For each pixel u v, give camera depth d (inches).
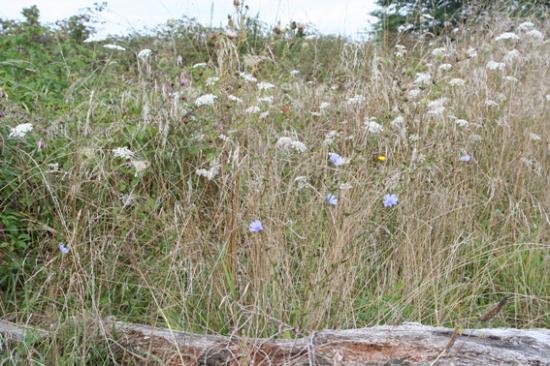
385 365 81.5
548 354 82.1
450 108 170.7
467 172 151.3
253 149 125.0
